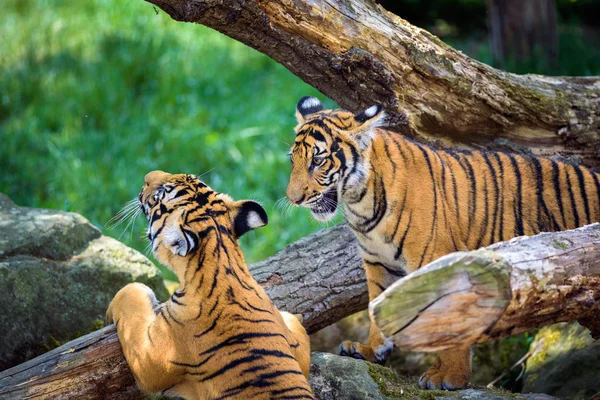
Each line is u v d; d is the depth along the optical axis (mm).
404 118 10336
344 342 9898
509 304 6434
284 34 9547
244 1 9023
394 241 9203
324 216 9484
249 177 15945
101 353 8148
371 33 9867
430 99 10344
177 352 7727
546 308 6910
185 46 21547
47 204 15133
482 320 6434
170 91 19031
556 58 19047
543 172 9711
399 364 11320
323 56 9781
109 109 18359
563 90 11070
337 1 9695
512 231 9492
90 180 15531
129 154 16500
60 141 16922
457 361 9289
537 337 11422
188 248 7664
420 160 9336
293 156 9367
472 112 10578
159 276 10984
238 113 18188
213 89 19266
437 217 9172
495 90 10586
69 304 9953
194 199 8141
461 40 21969
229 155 16641
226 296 7730
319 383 8617
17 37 21875
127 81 19484
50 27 22172
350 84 10055
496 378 11391
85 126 17938
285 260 10414
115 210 15070
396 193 9117
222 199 8312
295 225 14492
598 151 11156
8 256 9969
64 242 10531
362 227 9383
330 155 9172
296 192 9188
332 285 10188
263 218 8172
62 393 7969
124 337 8055
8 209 11086
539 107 10852
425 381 9305
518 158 9797
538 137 11062
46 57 20594
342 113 9406
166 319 7902
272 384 7328
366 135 9117
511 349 11570
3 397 7785
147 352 7848
